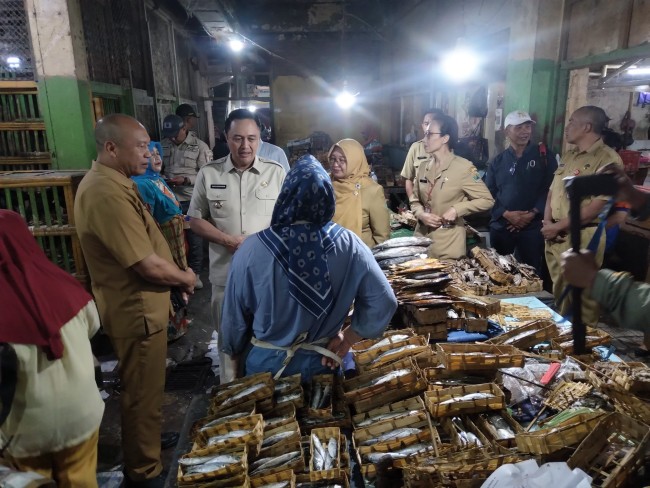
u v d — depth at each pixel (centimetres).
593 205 259
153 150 323
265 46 1022
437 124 318
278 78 1039
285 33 1017
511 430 139
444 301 209
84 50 403
